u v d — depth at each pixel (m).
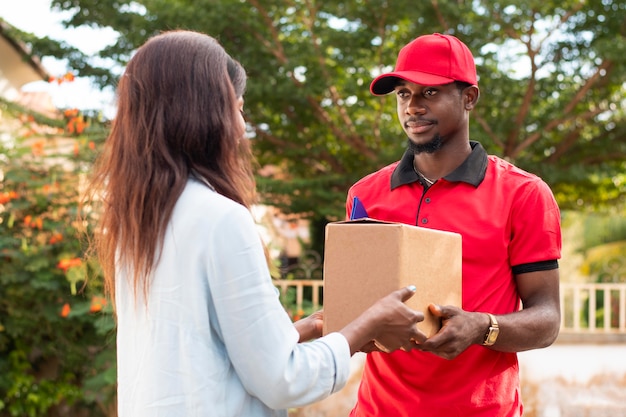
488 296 2.07
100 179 1.68
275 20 8.87
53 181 5.81
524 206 2.08
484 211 2.10
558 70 9.25
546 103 9.75
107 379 5.55
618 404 6.22
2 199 5.67
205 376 1.51
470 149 2.21
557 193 11.36
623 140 10.05
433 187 2.17
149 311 1.56
